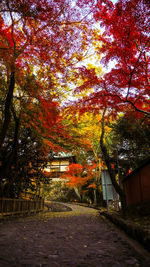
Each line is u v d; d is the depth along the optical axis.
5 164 10.91
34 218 11.74
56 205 30.62
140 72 9.60
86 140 18.17
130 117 12.31
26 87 11.45
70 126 15.95
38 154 16.02
